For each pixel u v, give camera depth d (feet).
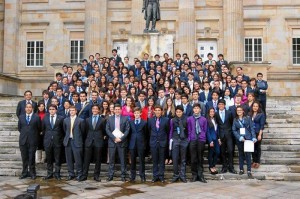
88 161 46.68
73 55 136.87
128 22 133.69
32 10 138.51
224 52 126.93
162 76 65.16
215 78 58.75
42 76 136.26
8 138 58.49
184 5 125.70
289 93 127.75
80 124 46.73
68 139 46.91
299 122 62.95
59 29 137.39
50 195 39.32
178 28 128.88
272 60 130.62
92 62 76.54
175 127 46.14
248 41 132.16
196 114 45.98
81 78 67.00
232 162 48.08
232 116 48.19
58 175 47.39
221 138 47.75
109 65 71.87
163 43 85.81
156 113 45.93
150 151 48.60
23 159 47.67
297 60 130.93
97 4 128.26
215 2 131.23
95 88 58.29
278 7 131.44
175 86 57.62
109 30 134.31
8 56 135.13
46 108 53.67
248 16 131.95
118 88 56.75
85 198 38.17
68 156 47.01
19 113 52.13
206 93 55.21
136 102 53.06
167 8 132.16
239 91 54.75
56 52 136.98
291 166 48.70
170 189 41.70
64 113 51.65
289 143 55.31
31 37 138.62
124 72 66.44
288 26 131.13
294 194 39.27
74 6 137.08
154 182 45.34
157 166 46.01
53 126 47.39
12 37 135.54
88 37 126.72
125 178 46.73
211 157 47.52
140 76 64.44
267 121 63.41
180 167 46.91
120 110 46.78
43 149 49.83
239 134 46.96
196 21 131.64
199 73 64.18
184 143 45.83
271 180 46.34
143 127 46.32
